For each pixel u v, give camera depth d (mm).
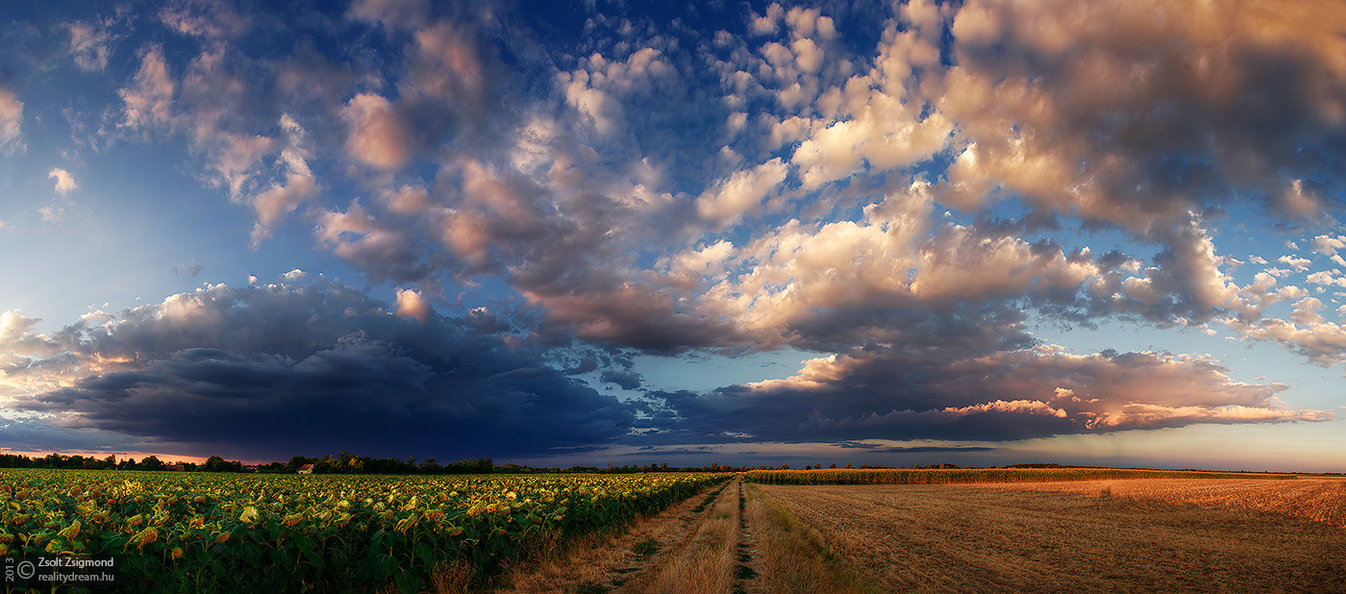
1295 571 17234
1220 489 69438
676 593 12211
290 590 10234
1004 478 114625
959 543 21609
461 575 11773
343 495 18281
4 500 13625
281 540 10109
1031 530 26484
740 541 21516
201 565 9047
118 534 8820
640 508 28625
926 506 41406
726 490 66812
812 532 22359
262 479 53469
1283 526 29781
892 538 22516
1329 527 29641
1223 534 25953
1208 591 14609
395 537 11258
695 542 20375
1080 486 84500
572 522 18969
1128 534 25375
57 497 14070
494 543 13578
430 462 117312
